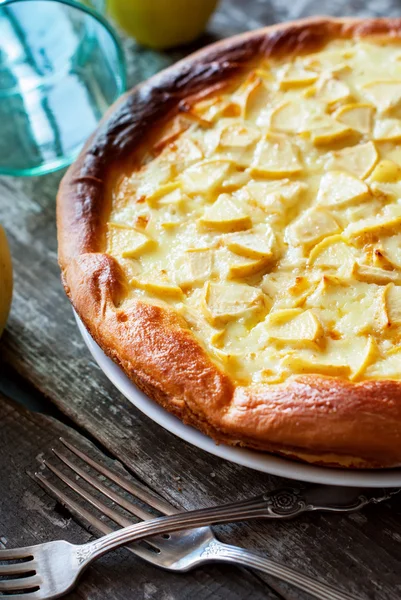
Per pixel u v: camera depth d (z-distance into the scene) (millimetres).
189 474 579
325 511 551
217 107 684
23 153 745
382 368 547
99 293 586
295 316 571
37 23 762
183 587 536
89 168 651
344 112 661
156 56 834
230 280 591
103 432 604
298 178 639
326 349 559
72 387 628
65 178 654
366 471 530
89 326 584
